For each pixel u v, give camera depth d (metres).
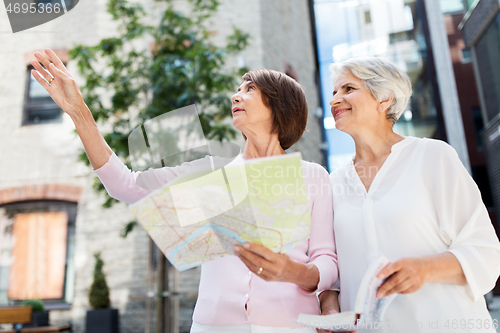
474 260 1.04
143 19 5.79
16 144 6.60
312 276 1.09
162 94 4.43
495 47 8.30
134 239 6.03
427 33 7.59
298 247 1.26
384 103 1.33
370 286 0.94
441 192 1.14
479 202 1.12
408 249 1.12
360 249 1.20
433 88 7.42
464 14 9.70
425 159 1.20
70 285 6.17
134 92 4.43
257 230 0.91
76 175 6.41
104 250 6.06
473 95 11.46
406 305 1.09
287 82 1.42
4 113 6.69
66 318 5.93
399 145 1.27
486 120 9.05
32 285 6.21
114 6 4.65
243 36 4.83
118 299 5.82
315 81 8.61
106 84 4.56
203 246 0.96
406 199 1.16
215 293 1.16
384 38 7.76
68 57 6.05
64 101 1.17
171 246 0.93
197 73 4.36
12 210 6.45
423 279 0.98
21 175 6.48
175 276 4.79
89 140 1.18
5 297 6.21
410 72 7.59
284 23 7.55
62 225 6.34
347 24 7.96
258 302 1.12
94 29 6.19
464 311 1.05
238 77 4.89
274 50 6.73
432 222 1.14
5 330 4.65
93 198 6.28
